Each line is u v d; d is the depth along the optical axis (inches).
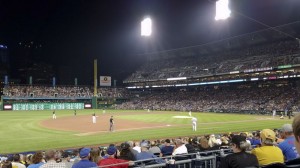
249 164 222.1
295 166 105.6
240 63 3373.5
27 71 5669.3
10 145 999.6
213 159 336.5
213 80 3661.4
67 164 397.1
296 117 105.3
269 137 263.4
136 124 1776.6
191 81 3939.5
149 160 316.5
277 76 2987.2
